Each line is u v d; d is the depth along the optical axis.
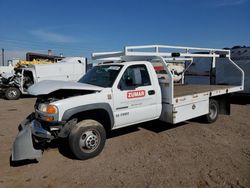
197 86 9.27
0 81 16.55
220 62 12.29
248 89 11.98
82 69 18.34
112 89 5.45
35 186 4.06
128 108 5.71
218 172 4.41
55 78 17.23
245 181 4.08
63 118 4.79
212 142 6.05
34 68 16.45
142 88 5.95
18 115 10.17
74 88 5.01
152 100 6.17
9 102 14.68
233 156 5.14
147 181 4.13
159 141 6.16
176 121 6.36
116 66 5.90
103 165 4.80
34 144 5.10
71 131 4.95
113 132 6.95
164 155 5.25
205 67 12.18
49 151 5.56
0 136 6.84
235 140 6.20
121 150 5.58
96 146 5.19
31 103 14.16
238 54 12.16
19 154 4.64
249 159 4.98
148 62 6.28
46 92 4.80
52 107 4.77
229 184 3.99
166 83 6.33
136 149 5.63
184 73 12.43
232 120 8.41
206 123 7.91
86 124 5.03
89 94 5.16
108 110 5.34
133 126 7.54
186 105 6.73
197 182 4.07
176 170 4.52
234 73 12.19
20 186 4.06
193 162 4.86
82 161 5.01
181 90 7.87
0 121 8.90
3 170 4.65
